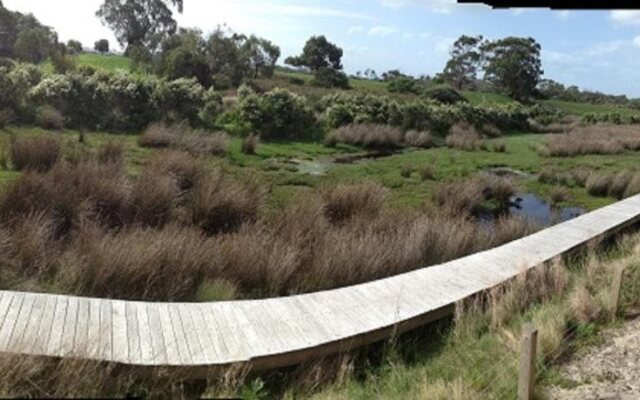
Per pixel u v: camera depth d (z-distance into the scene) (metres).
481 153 21.64
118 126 18.31
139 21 55.09
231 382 4.63
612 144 24.16
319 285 7.17
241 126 20.20
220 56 35.25
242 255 7.23
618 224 10.64
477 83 61.91
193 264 6.84
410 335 6.01
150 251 6.69
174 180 9.95
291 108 21.16
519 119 31.75
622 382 4.75
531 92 59.22
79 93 18.11
